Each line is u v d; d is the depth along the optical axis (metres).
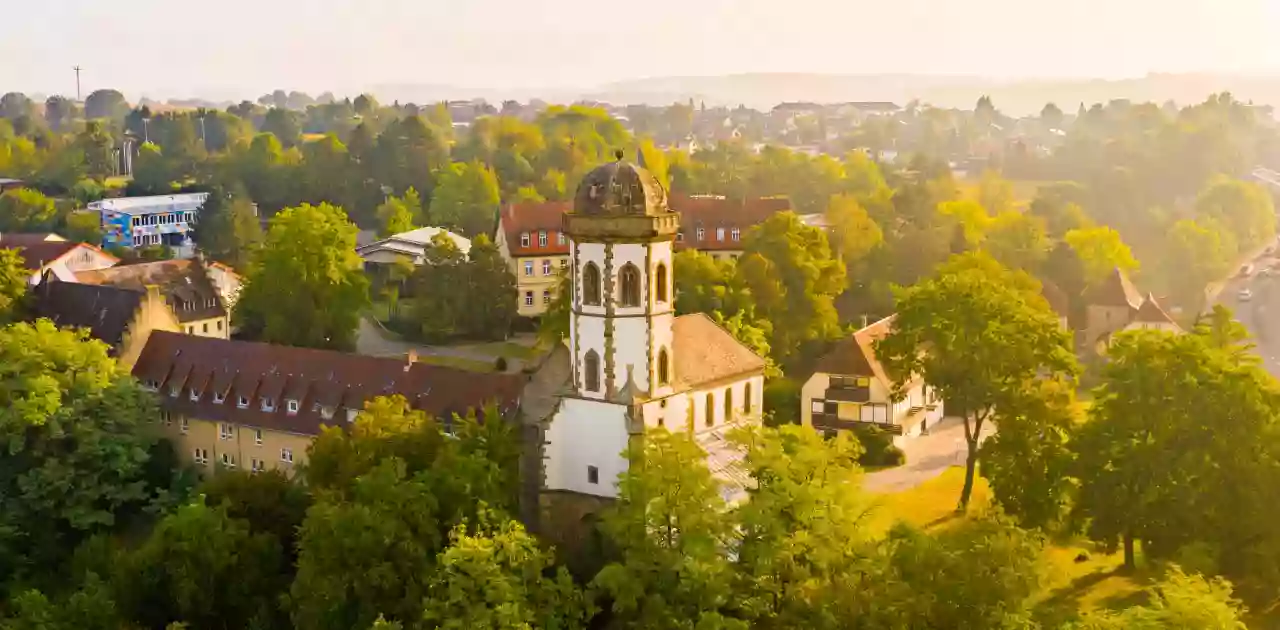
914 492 106.12
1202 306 191.00
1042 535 79.75
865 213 179.38
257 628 79.81
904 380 109.31
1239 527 81.88
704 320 97.25
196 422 110.38
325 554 74.44
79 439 100.44
